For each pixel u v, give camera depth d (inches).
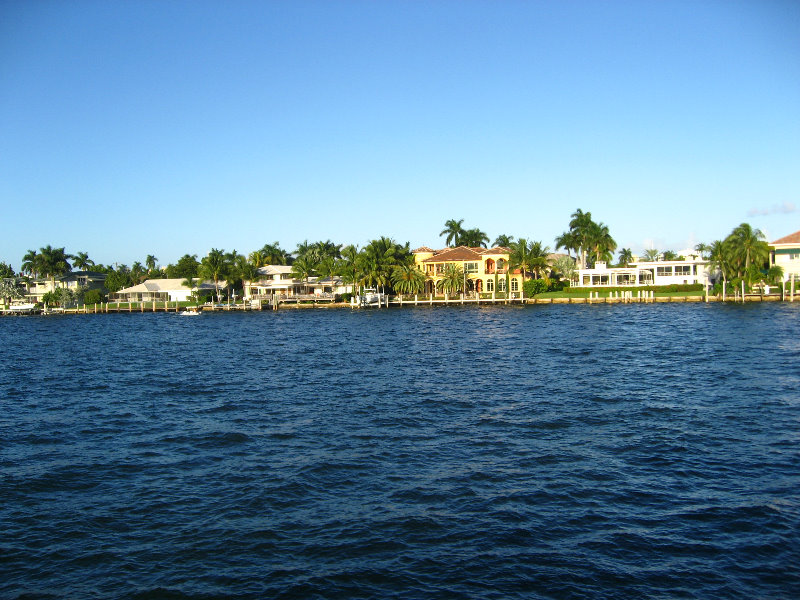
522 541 660.1
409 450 981.2
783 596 549.3
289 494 803.4
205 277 5999.0
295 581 593.3
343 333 3181.6
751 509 717.9
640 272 5610.2
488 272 5684.1
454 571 603.8
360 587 580.7
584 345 2305.6
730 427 1056.8
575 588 569.9
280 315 5019.7
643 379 1539.1
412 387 1523.1
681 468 863.1
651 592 561.0
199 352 2466.8
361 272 5457.7
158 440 1077.8
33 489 844.6
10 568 629.9
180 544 673.6
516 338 2650.1
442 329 3223.4
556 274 6195.9
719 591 559.5
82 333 3705.7
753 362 1732.3
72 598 574.6
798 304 4224.9
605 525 692.1
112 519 740.7
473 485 820.6
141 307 5994.1
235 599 566.6
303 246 7500.0
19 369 2068.2
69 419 1258.6
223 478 871.7
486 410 1244.5
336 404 1338.6
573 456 930.7
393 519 720.3
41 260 6363.2
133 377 1814.7
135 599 570.9
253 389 1551.4
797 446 938.7
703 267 5438.0
